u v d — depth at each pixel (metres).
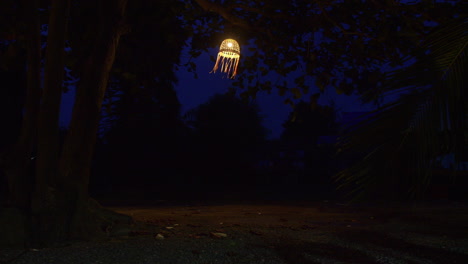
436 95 2.35
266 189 18.00
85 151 5.97
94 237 5.46
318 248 4.93
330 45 6.93
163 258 4.28
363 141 2.44
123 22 6.44
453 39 2.39
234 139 19.67
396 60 2.58
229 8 6.92
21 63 9.92
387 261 4.34
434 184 11.77
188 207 10.75
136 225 6.35
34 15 5.59
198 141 19.77
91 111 6.04
